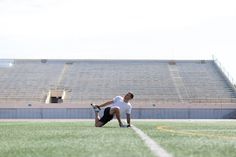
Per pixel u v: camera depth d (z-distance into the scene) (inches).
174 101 1926.7
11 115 1726.1
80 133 299.1
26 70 2226.9
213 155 138.4
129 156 130.3
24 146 183.2
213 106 1729.8
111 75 2198.6
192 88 2050.9
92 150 156.7
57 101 2001.7
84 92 2007.9
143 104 1739.7
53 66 2290.8
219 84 2084.2
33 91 2006.6
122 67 2297.0
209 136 259.6
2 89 2016.5
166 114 1736.0
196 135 271.7
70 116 1722.4
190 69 2272.4
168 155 132.6
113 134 282.4
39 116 1723.7
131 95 470.6
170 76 2190.0
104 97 1969.7
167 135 269.4
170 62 2354.8
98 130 358.6
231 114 1726.1
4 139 234.2
